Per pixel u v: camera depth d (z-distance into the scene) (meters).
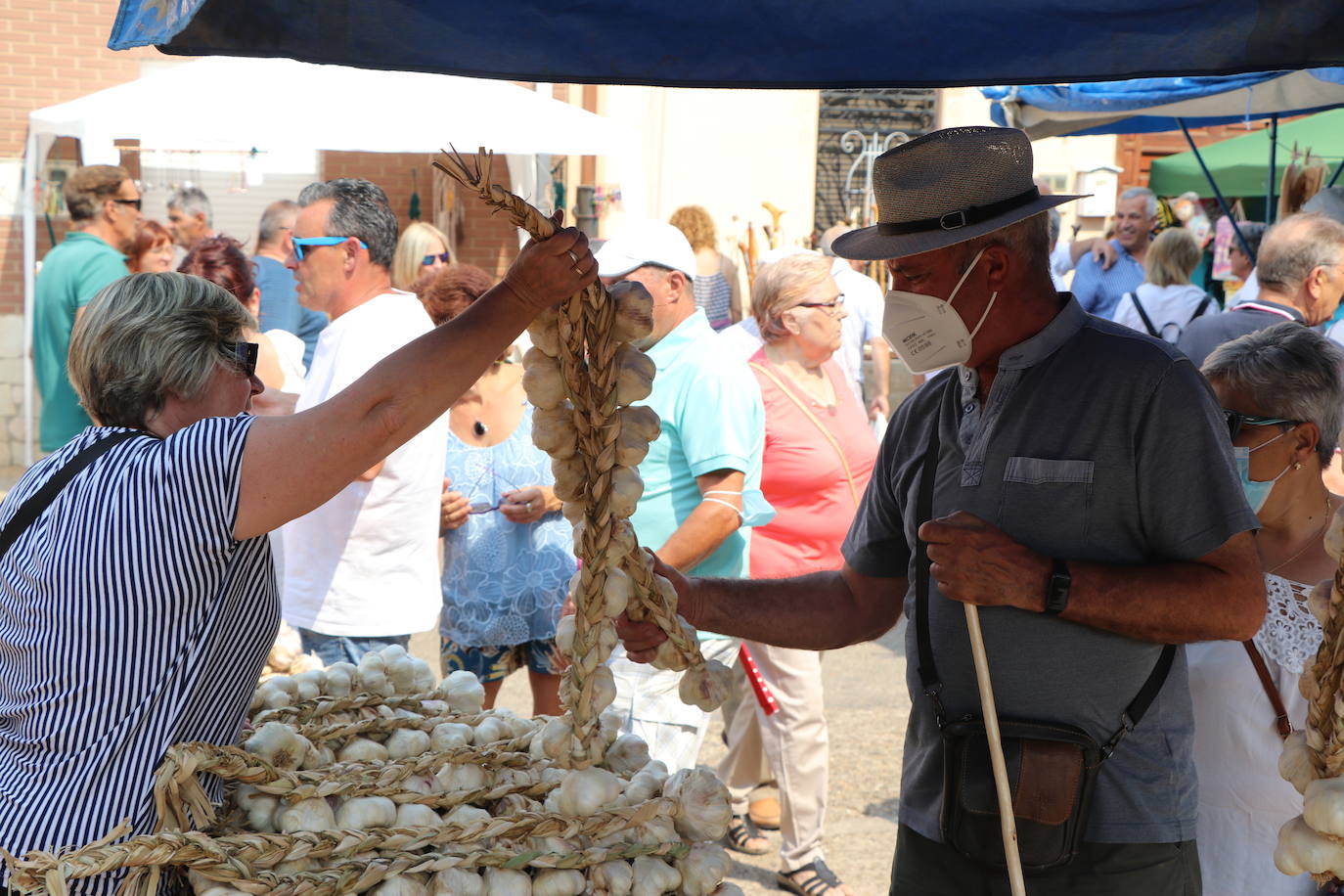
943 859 2.07
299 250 3.39
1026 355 1.94
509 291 1.50
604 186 9.20
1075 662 1.92
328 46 1.67
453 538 3.63
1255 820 2.19
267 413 3.39
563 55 1.81
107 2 9.52
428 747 1.83
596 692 1.59
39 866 1.41
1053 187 11.95
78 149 9.48
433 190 10.24
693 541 2.96
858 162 11.48
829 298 3.60
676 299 3.07
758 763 4.09
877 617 2.32
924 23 1.83
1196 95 4.20
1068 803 1.87
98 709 1.53
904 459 2.21
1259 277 4.45
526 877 1.59
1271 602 2.16
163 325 1.70
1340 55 1.76
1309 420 2.13
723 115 11.04
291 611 3.41
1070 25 1.84
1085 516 1.90
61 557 1.55
